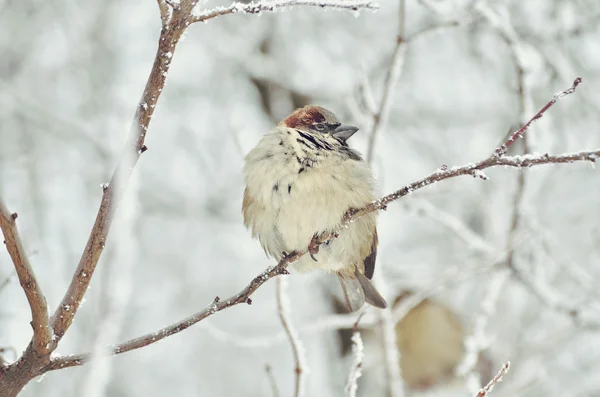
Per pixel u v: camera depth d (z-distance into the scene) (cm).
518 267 978
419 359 1121
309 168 661
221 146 1351
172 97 1380
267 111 1386
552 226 1230
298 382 598
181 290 1304
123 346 463
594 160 402
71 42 1301
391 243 1305
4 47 1325
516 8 1255
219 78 1414
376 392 1116
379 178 829
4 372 441
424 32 855
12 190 1238
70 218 1203
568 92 418
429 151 1330
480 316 902
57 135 1260
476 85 1373
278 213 664
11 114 1278
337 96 1321
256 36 1373
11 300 1045
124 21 1337
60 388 1052
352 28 1380
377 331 895
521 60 911
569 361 1176
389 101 818
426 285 1073
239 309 1288
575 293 1198
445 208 1277
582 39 1256
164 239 1334
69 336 1071
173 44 400
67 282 1137
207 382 1260
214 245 1334
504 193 1152
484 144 1272
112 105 1127
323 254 694
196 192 1340
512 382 1071
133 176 822
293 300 1289
